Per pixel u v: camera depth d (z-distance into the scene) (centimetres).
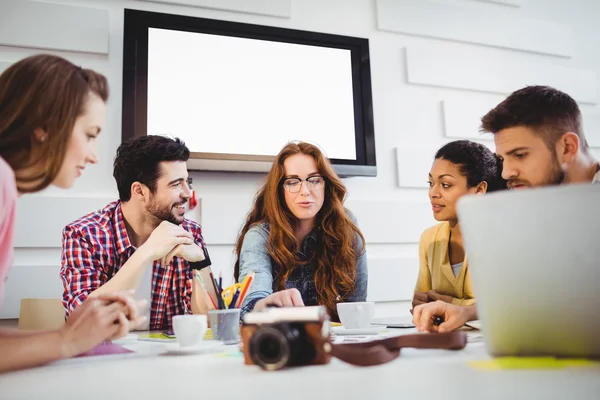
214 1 196
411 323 101
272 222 137
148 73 183
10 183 57
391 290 208
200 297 138
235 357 58
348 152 208
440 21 236
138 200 148
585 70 264
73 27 178
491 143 239
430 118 230
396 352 54
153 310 148
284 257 134
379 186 216
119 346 71
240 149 192
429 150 226
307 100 205
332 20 217
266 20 205
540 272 46
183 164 154
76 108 68
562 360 46
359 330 81
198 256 139
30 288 164
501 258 47
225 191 191
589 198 44
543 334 47
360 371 45
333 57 211
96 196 175
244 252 134
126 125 177
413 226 217
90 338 56
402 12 228
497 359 48
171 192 149
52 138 66
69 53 178
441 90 234
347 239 142
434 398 34
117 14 185
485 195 48
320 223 143
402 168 219
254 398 35
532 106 108
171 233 134
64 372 48
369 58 218
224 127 191
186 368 50
